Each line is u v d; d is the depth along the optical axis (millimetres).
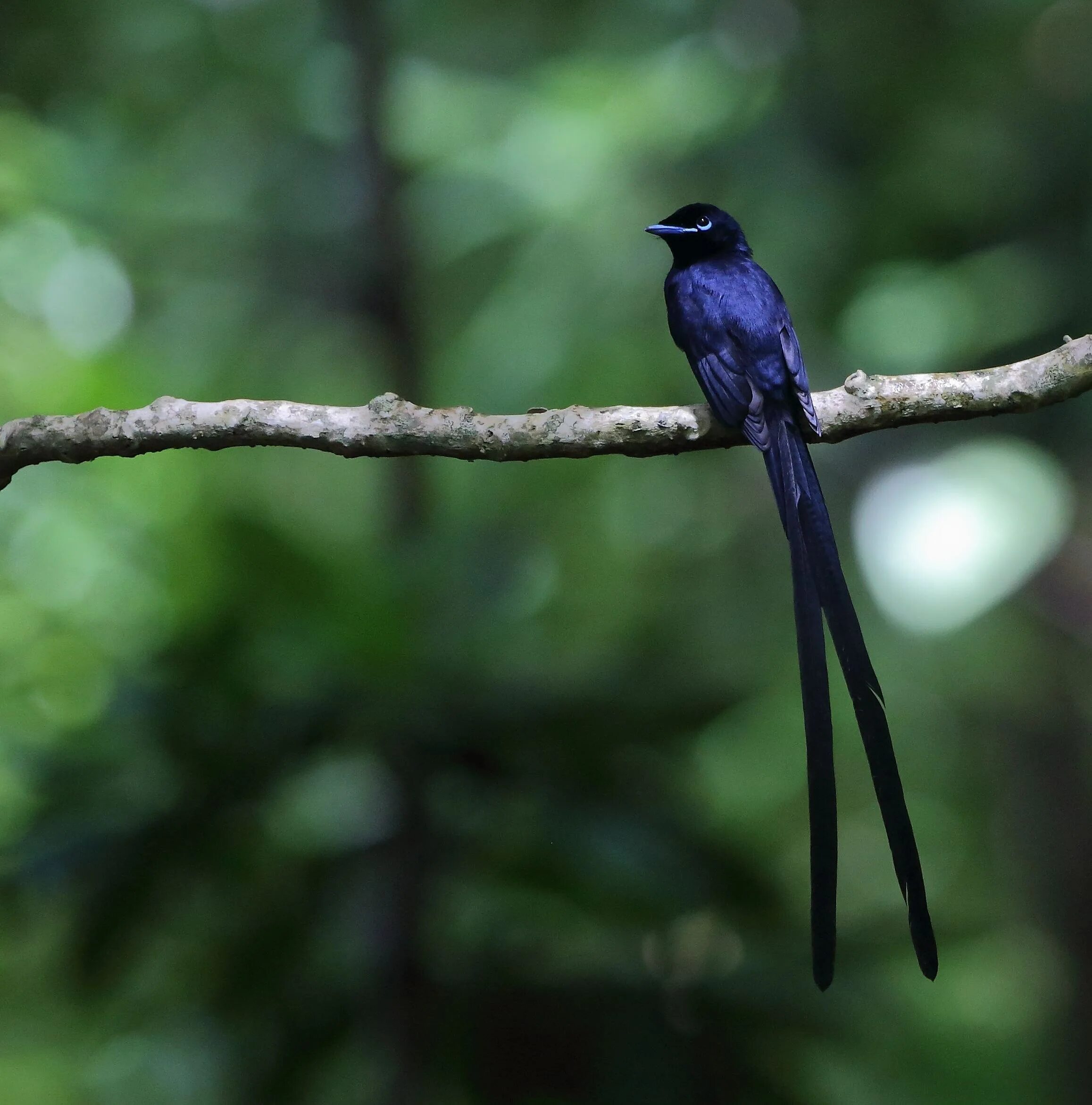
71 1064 9820
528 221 13977
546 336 14062
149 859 6156
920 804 17719
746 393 6145
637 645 7426
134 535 13039
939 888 17547
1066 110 13648
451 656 6633
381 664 6445
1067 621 12852
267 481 14594
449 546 7164
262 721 6375
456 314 15555
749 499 15289
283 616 6617
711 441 6070
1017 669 14469
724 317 6430
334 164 13602
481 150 13688
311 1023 6492
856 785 17531
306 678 6520
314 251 13805
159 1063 8250
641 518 15227
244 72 14352
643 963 6445
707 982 6320
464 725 6461
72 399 13602
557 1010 6324
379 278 12141
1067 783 15469
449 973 6625
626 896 6160
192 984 6934
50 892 6070
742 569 15195
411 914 6531
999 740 16078
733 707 6715
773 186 13828
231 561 6793
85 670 12203
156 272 14312
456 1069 6336
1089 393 12688
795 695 15117
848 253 13953
